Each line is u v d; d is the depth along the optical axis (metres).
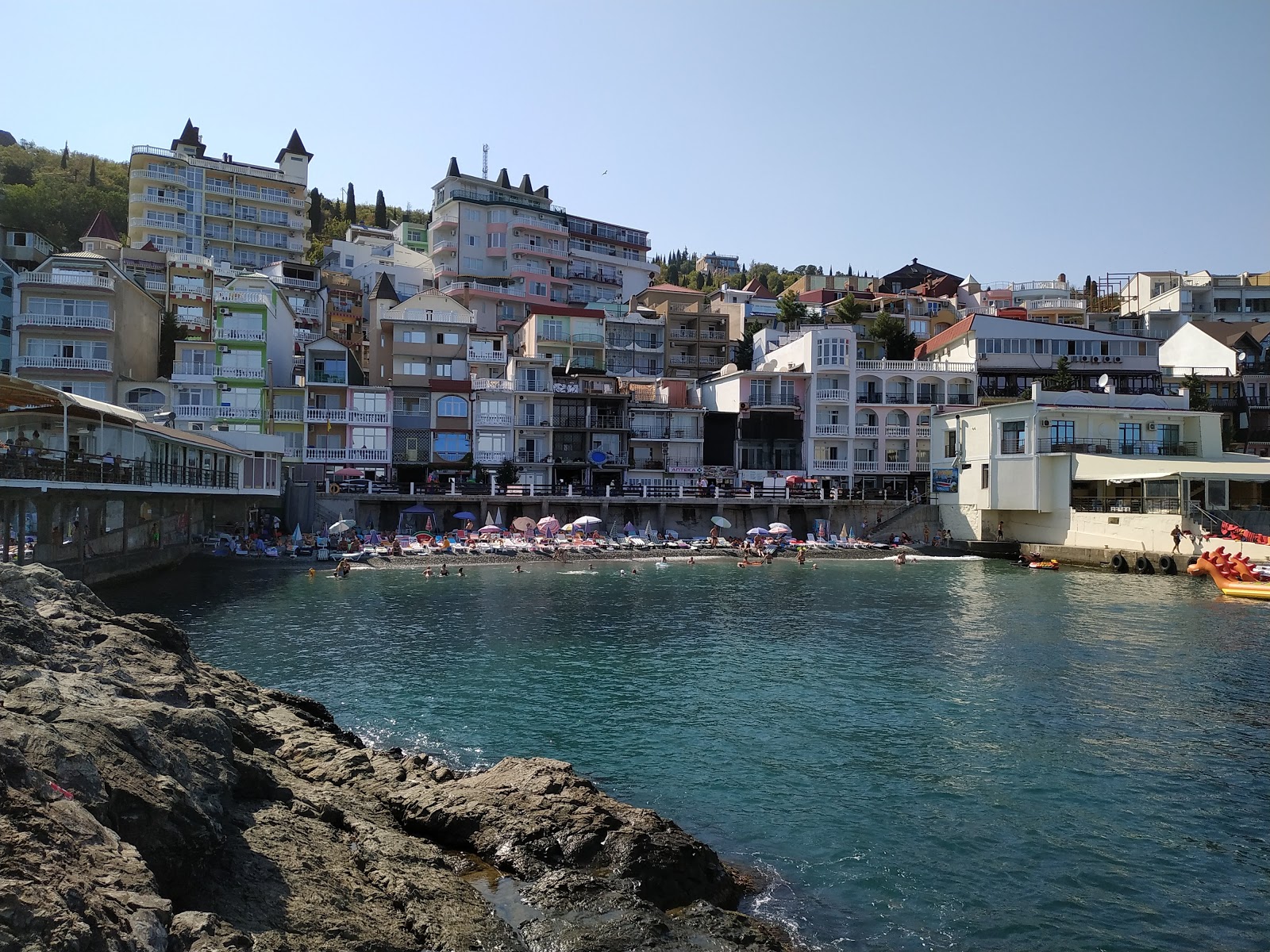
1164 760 19.16
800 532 78.94
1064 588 50.09
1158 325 111.25
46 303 65.75
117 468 38.44
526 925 10.99
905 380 88.44
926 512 77.81
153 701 12.45
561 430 81.56
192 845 9.19
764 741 20.36
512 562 60.22
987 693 24.95
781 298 118.94
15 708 9.57
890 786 17.50
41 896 6.38
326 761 15.86
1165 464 61.88
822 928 12.08
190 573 49.78
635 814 13.62
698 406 87.25
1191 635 34.19
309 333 93.62
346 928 9.45
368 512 69.25
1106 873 13.88
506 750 19.52
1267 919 12.59
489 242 121.50
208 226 110.19
